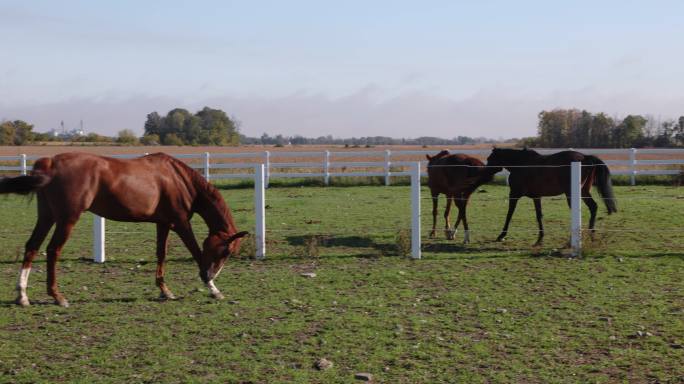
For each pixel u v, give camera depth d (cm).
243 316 732
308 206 1803
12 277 952
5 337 659
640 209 1600
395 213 1636
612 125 5294
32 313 748
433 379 536
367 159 4206
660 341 623
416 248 1069
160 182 802
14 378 545
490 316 720
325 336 651
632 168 2328
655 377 534
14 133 8500
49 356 600
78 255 1133
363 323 695
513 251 1128
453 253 1116
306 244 1112
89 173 760
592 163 1193
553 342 625
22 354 606
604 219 1460
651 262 998
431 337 646
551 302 778
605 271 944
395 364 571
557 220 1484
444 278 916
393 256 1088
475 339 640
